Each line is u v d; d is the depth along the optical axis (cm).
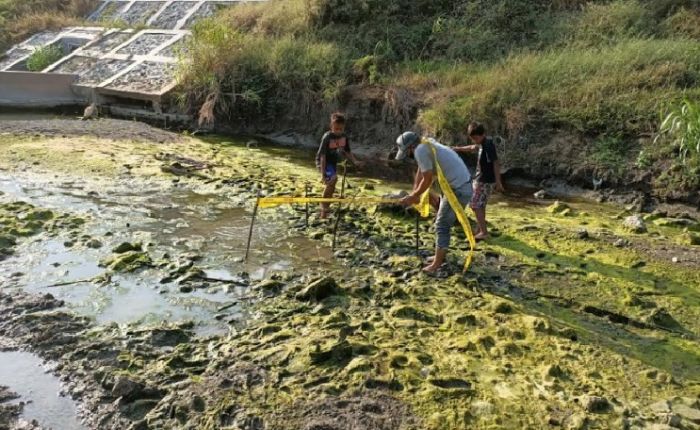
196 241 761
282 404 450
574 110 1095
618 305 629
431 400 458
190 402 448
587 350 539
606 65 1184
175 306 597
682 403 466
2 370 492
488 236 809
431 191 820
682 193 941
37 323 556
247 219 849
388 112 1275
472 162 1119
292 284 650
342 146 813
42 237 748
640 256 753
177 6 2059
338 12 1572
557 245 786
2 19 2144
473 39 1427
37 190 930
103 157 1130
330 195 822
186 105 1502
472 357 517
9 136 1243
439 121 1157
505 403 458
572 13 1460
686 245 794
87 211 852
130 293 621
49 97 1666
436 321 577
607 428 435
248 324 567
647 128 1040
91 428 431
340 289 629
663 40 1270
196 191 970
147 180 1010
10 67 1914
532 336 553
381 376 481
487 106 1152
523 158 1096
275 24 1644
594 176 1027
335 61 1416
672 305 634
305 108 1391
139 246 727
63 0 2342
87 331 548
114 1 2298
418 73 1346
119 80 1647
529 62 1238
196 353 518
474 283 659
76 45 1983
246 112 1445
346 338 535
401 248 757
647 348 550
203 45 1520
